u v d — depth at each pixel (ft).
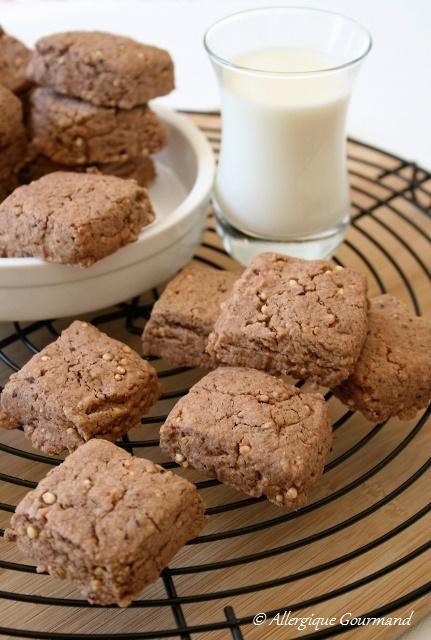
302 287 1.13
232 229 1.35
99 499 0.98
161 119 1.44
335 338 1.09
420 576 1.05
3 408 1.13
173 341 1.21
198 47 1.91
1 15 1.96
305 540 1.03
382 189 1.57
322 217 1.32
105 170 1.37
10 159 1.35
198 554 1.07
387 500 1.07
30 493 1.00
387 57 1.90
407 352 1.14
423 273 1.41
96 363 1.13
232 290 1.16
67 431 1.09
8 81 1.39
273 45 1.33
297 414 1.06
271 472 1.03
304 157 1.27
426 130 1.72
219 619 1.02
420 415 1.21
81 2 2.03
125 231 1.20
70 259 1.16
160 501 0.98
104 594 0.97
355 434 1.18
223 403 1.07
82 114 1.32
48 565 0.99
